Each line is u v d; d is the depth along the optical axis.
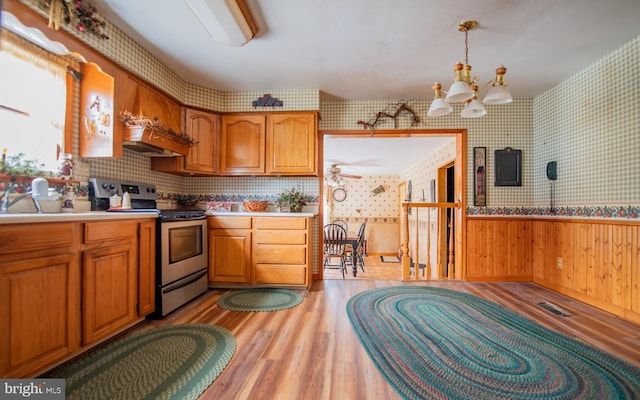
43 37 1.73
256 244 2.98
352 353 1.70
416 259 3.53
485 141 3.51
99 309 1.69
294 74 2.87
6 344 1.22
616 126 2.40
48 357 1.39
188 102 3.04
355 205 8.48
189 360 1.61
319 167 3.56
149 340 1.84
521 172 3.47
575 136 2.84
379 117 3.58
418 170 6.55
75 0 1.76
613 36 2.20
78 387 1.35
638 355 1.69
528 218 3.45
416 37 2.22
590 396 1.32
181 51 2.44
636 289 2.21
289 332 1.99
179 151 2.77
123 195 2.25
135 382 1.40
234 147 3.28
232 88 3.22
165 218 2.27
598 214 2.57
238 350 1.73
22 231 1.28
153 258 2.18
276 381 1.42
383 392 1.34
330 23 2.05
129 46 2.23
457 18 1.99
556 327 2.09
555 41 2.27
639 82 2.22
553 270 3.11
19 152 1.76
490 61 2.59
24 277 1.29
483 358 1.65
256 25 2.07
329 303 2.60
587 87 2.69
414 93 3.38
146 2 1.84
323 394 1.33
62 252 1.47
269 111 3.27
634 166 2.26
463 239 3.47
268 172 3.26
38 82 1.85
